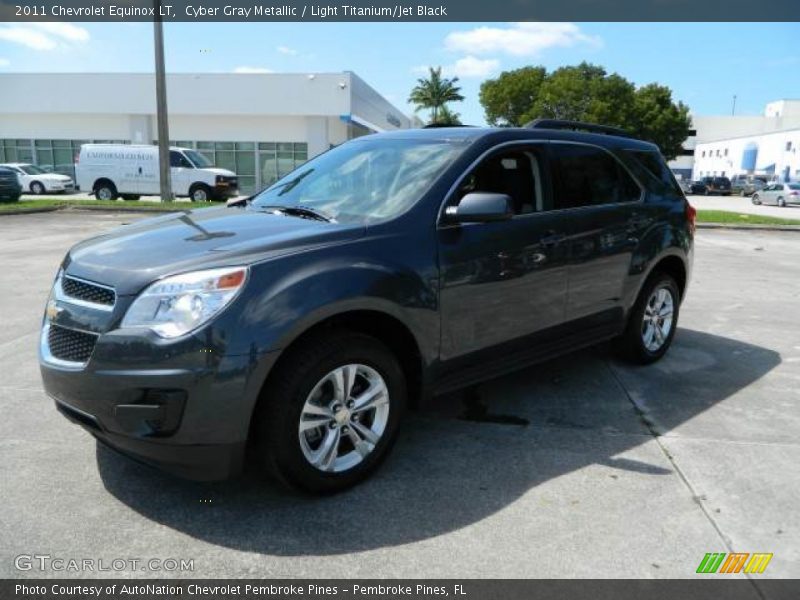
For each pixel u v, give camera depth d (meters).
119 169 23.70
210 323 2.63
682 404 4.38
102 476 3.23
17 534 2.74
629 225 4.61
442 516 2.96
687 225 5.19
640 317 4.92
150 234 3.32
